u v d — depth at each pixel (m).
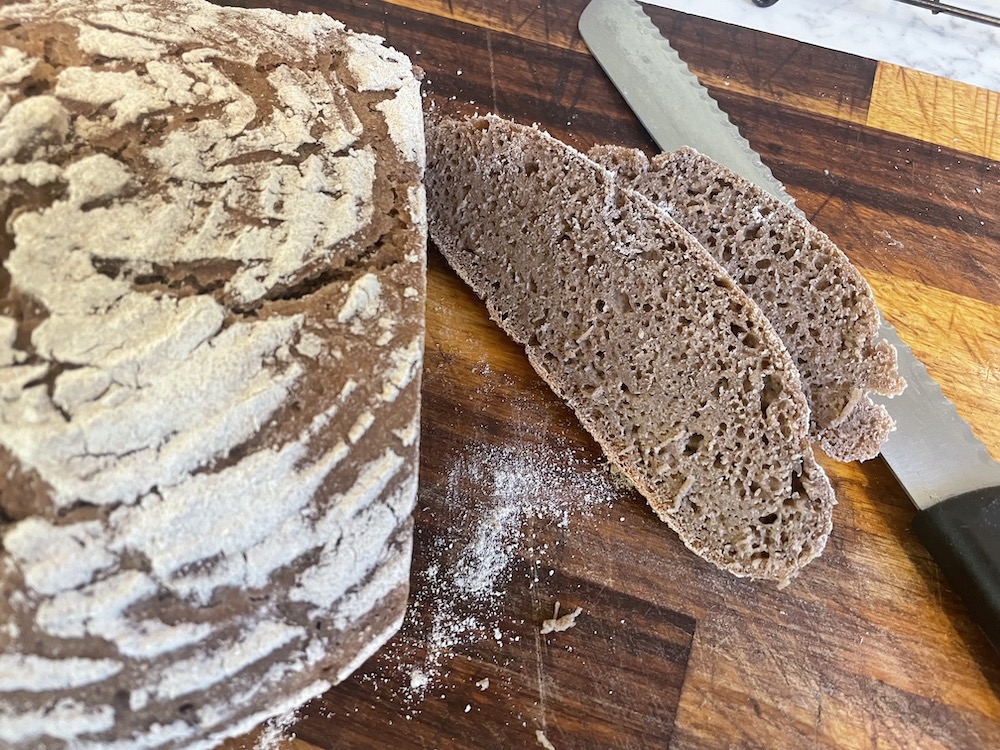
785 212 0.22
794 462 0.21
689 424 0.21
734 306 0.21
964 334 0.24
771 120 0.27
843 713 0.20
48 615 0.14
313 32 0.20
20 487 0.14
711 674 0.20
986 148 0.27
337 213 0.17
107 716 0.15
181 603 0.15
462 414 0.22
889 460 0.22
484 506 0.21
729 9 0.29
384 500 0.17
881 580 0.21
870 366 0.22
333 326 0.17
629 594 0.21
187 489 0.15
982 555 0.20
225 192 0.16
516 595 0.21
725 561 0.21
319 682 0.17
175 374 0.15
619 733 0.20
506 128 0.22
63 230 0.15
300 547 0.16
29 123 0.16
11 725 0.14
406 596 0.18
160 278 0.16
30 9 0.18
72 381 0.15
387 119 0.19
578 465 0.22
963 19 0.29
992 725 0.20
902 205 0.26
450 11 0.27
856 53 0.29
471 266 0.23
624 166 0.23
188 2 0.19
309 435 0.16
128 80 0.17
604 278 0.22
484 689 0.20
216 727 0.16
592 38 0.27
